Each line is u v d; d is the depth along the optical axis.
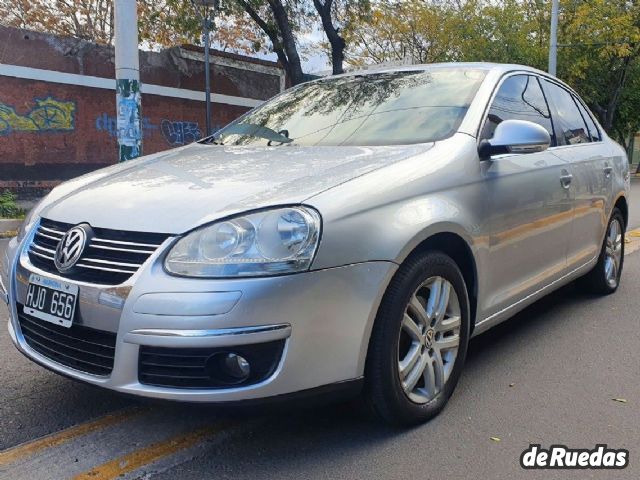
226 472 2.51
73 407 3.09
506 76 3.81
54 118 11.17
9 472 2.50
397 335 2.63
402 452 2.65
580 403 3.16
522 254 3.51
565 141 4.30
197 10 13.17
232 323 2.21
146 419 2.96
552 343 4.06
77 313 2.46
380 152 2.99
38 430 2.85
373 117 3.51
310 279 2.31
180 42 17.12
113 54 11.84
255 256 2.28
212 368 2.29
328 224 2.37
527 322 4.51
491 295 3.28
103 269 2.42
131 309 2.30
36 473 2.49
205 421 2.93
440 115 3.36
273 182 2.62
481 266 3.11
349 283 2.40
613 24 21.58
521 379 3.46
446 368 3.00
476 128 3.25
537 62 22.00
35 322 2.69
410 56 23.50
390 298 2.57
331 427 2.85
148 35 16.48
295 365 2.31
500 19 21.77
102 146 11.87
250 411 2.34
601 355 3.85
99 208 2.65
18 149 10.80
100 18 21.95
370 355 2.57
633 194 16.03
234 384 2.30
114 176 3.07
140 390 2.32
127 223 2.48
